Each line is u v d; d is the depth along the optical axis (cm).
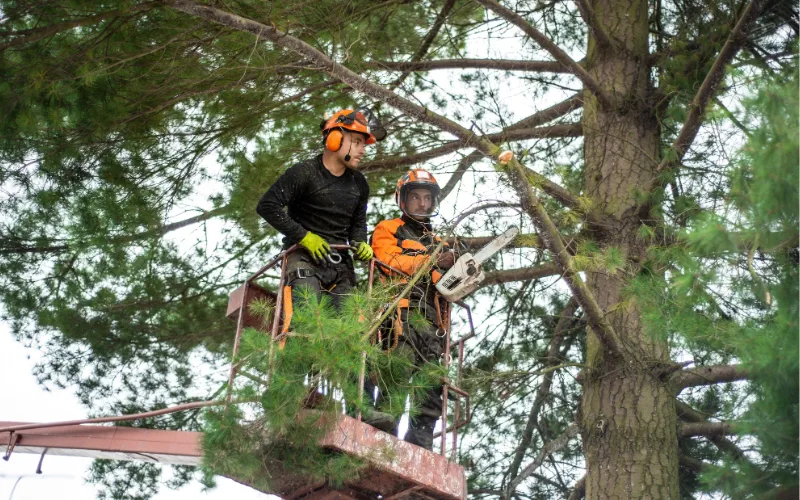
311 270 934
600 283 1216
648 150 1287
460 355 983
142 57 1189
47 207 1302
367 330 868
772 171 805
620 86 1318
